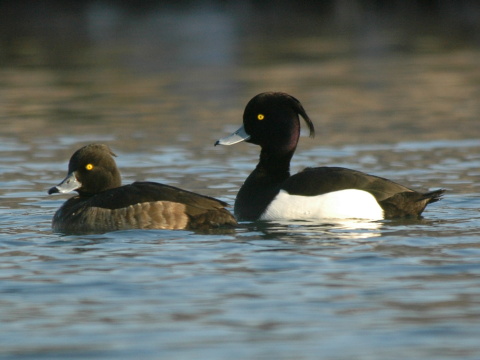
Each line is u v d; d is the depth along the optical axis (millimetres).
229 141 13703
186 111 23422
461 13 46438
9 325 8211
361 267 9852
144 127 21328
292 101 13656
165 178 16125
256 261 10133
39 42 38719
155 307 8633
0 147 19203
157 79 28953
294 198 12719
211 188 15281
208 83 27922
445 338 7738
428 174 16047
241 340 7754
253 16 47969
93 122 22109
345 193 12508
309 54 34094
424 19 44781
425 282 9273
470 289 9031
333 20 45531
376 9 49500
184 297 8906
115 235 11633
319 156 18000
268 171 13609
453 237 11195
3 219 13047
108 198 12211
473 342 7633
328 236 11383
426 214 12766
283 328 8031
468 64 30906
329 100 24859
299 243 11008
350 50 35031
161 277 9578
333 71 29969
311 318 8273
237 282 9352
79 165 12891
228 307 8594
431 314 8328
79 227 12109
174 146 19094
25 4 53281
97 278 9570
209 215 11953
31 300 8906
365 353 7441
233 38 39281
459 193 14352
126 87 27578
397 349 7516
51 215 13359
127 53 35125
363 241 11055
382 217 12422
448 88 26438
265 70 30406
